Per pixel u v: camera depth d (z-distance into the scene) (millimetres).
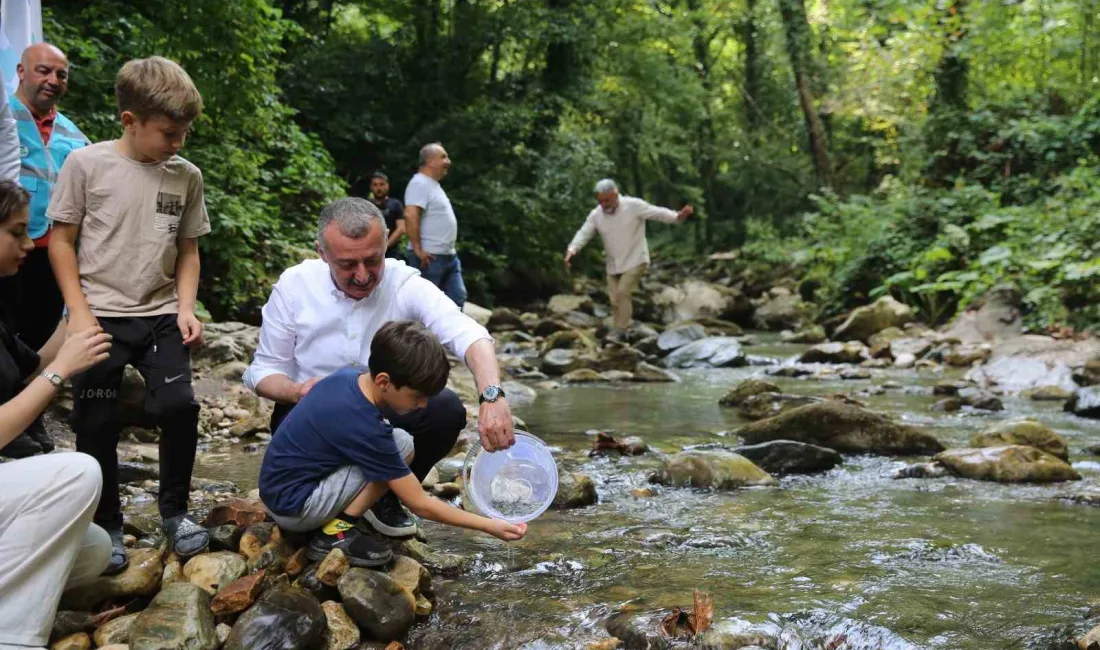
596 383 8500
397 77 16969
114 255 3082
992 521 3848
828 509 4059
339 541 2891
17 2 4086
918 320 12102
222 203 8750
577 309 15641
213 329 7070
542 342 11648
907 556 3391
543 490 3172
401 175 16656
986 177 13914
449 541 3574
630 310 11844
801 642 2615
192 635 2482
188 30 9336
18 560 2352
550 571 3252
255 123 10086
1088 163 12781
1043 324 9820
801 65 23344
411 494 2848
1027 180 13273
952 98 15266
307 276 3232
